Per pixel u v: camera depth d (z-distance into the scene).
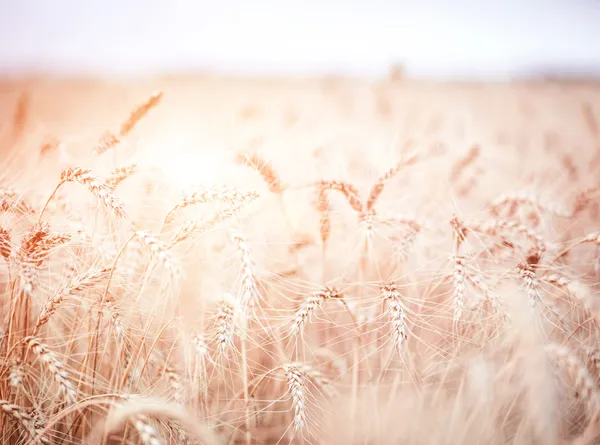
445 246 1.12
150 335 0.97
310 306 0.94
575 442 0.89
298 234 1.12
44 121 2.86
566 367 0.90
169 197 1.06
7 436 0.91
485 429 0.96
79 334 0.97
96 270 0.93
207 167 1.16
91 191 0.91
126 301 0.97
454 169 1.35
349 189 1.06
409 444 0.97
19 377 0.89
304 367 0.95
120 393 0.87
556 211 1.11
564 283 0.92
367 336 1.02
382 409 0.99
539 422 0.89
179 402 0.91
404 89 5.08
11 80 5.24
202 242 1.01
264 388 1.02
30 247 0.90
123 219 0.93
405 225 1.07
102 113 3.49
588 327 0.98
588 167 1.65
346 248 1.15
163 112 2.58
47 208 0.99
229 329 0.92
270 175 1.06
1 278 0.96
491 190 1.50
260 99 5.11
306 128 2.78
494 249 1.07
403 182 1.36
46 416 0.92
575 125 3.38
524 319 0.90
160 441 0.82
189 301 0.99
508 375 0.95
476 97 5.43
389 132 2.56
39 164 1.14
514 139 2.37
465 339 0.98
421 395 0.97
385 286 0.96
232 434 0.97
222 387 1.02
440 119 2.65
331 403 0.99
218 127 2.28
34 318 0.98
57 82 5.76
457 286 0.94
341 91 4.46
